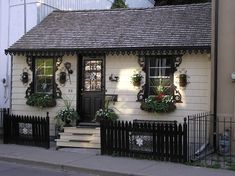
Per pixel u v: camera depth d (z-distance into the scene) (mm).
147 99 14102
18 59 15883
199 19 14984
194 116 12289
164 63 14203
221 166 10711
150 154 11586
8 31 17484
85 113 15141
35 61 15727
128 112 14484
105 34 15227
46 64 15609
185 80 13828
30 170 10750
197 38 13805
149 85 14359
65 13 17125
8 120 14492
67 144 13594
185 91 13875
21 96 15836
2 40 17578
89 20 16359
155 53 13938
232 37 12438
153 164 10953
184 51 13555
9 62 17266
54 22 16625
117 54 14383
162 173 9961
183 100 13883
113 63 14742
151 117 14188
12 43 17406
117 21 15945
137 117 14359
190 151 12078
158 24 15211
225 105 12445
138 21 15680
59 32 15891
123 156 12000
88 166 10703
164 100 13891
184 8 15883
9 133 14492
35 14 16969
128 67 14555
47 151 12945
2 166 11242
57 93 15367
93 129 13820
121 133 12055
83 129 13953
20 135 14227
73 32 15734
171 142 11250
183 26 14766
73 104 15180
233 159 11578
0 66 17516
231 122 12305
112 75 14711
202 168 10516
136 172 10055
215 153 12359
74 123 14922
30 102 15383
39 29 16297
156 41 14156
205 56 13633
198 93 13727
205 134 12609
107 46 14438
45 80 15617
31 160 11492
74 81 15180
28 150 13086
